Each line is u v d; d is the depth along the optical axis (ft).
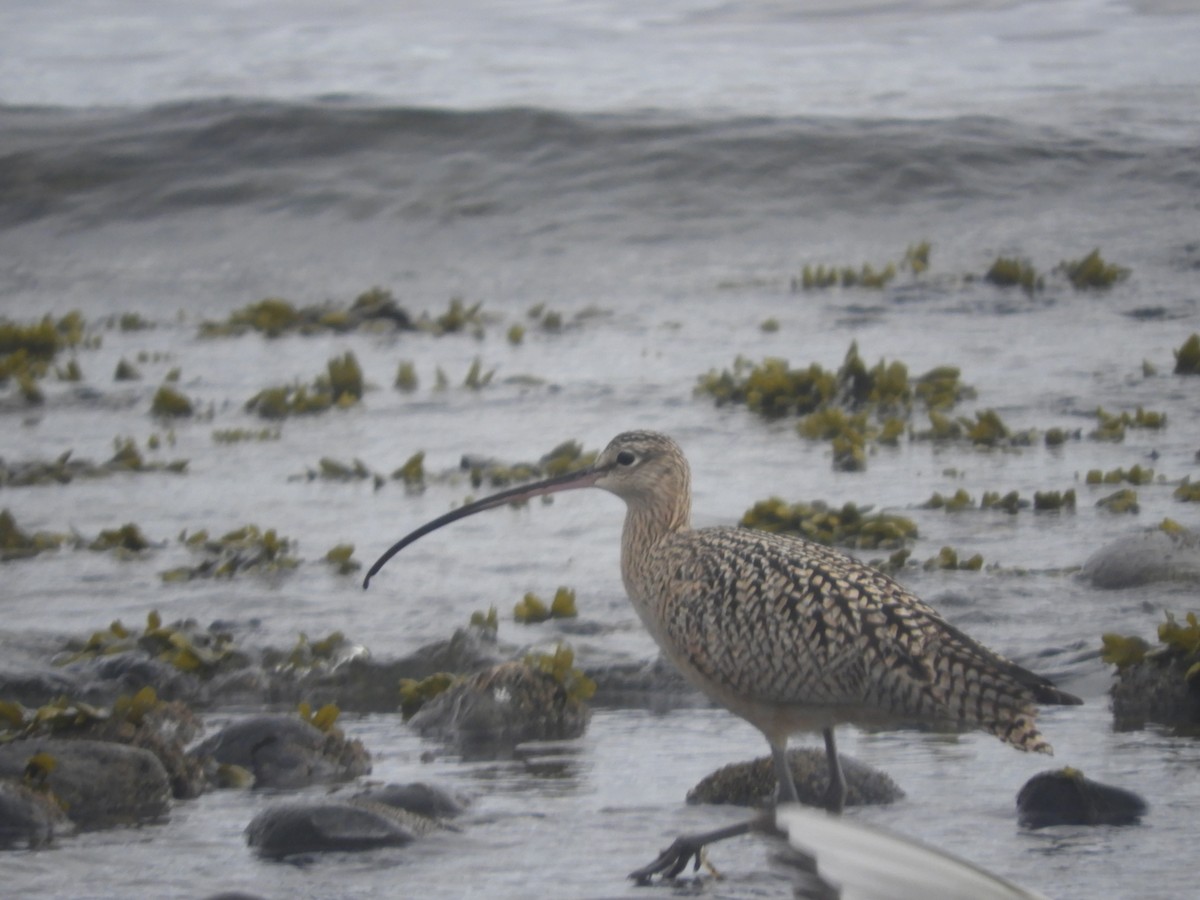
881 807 25.85
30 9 169.58
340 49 141.18
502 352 68.03
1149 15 135.95
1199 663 29.96
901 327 67.77
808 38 134.41
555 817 25.93
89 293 83.30
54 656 34.99
